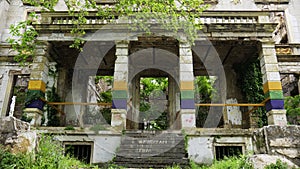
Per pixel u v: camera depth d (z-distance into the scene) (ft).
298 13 59.93
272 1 61.00
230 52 50.11
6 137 21.49
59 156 25.75
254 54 50.42
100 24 42.14
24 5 60.70
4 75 53.01
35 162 21.71
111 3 58.34
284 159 22.85
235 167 25.32
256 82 52.80
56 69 53.42
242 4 60.85
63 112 52.75
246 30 42.60
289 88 58.70
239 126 53.01
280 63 51.78
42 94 41.34
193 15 39.40
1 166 19.01
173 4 38.81
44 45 42.98
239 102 54.60
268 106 40.16
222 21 44.16
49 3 38.81
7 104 51.62
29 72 52.90
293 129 27.81
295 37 57.57
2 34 57.72
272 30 42.68
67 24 42.70
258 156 23.27
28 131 22.98
